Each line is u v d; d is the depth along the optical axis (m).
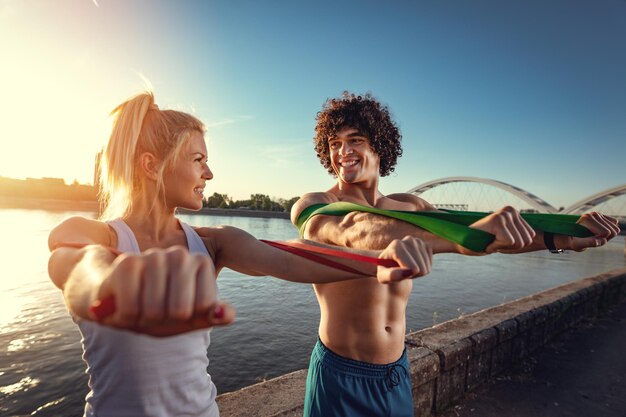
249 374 13.02
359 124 1.72
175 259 0.33
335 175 2.10
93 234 0.96
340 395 1.63
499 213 0.66
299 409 2.41
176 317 0.31
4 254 34.62
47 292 22.61
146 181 1.12
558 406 3.51
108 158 1.12
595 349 5.01
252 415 2.34
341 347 1.68
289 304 22.66
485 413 3.33
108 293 0.33
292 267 0.95
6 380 11.70
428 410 3.21
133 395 0.96
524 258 51.25
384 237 0.83
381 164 2.03
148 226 1.13
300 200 1.64
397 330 1.73
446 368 3.33
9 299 20.80
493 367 4.00
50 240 0.86
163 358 0.99
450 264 43.47
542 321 4.96
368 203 1.85
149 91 1.14
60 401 10.66
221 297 24.12
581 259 52.28
